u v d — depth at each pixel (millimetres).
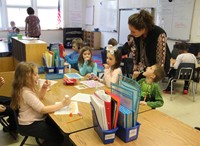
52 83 2289
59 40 9414
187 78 3727
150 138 1268
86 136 1271
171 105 3561
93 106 1280
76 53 3627
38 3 8867
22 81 1673
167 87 4180
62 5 9164
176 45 4543
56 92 2016
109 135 1195
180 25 5211
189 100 3795
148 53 2049
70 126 1382
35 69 1733
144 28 1871
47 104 1729
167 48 1989
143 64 2182
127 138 1216
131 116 1204
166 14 5531
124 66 3029
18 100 1690
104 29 8422
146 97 1995
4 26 8383
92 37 8789
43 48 2744
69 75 2627
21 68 1674
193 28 4953
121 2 7246
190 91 4254
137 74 2160
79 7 9492
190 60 3738
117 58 2287
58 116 1520
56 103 1729
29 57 2695
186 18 5043
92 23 9203
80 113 1563
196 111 3336
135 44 2180
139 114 1595
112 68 2328
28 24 6719
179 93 4148
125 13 7090
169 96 3979
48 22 9273
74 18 9484
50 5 9109
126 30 7141
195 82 4070
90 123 1426
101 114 1176
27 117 1694
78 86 2205
